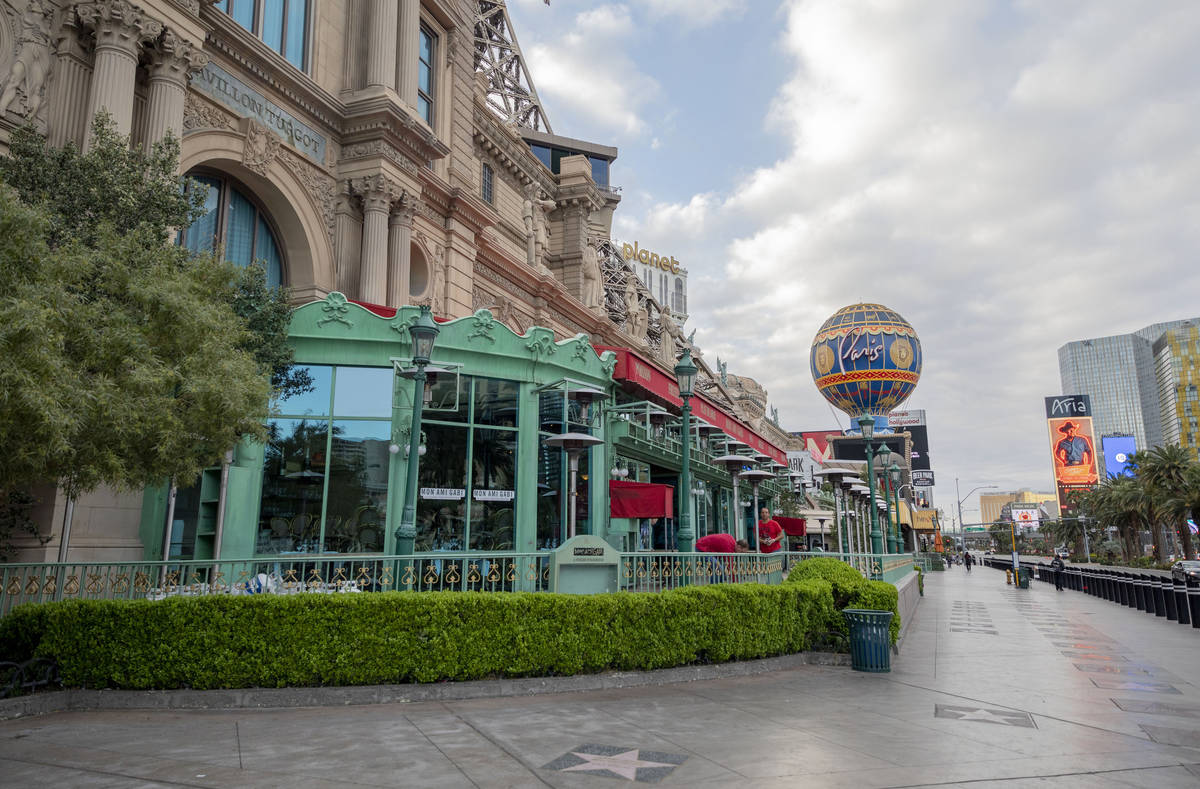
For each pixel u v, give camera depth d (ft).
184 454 30.73
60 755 21.94
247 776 19.94
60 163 36.60
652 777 20.52
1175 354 618.85
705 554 44.80
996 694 34.78
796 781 20.47
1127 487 274.98
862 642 40.78
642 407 70.38
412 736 24.58
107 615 30.04
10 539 40.32
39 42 46.50
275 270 68.39
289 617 30.25
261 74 64.18
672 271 547.49
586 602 34.47
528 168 130.41
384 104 71.97
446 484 52.37
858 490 98.27
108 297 30.12
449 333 53.67
